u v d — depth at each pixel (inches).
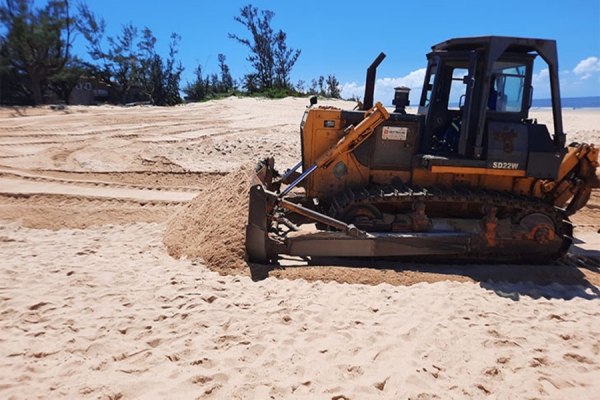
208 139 672.4
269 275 213.9
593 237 306.3
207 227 248.2
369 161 242.7
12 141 583.5
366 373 136.1
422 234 230.7
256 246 225.3
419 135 239.6
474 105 225.3
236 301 182.7
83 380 127.0
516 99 227.9
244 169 275.6
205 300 182.9
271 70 1811.0
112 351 143.6
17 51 1187.9
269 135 730.2
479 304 191.0
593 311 190.1
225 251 226.4
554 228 238.1
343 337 156.3
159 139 647.1
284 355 143.4
